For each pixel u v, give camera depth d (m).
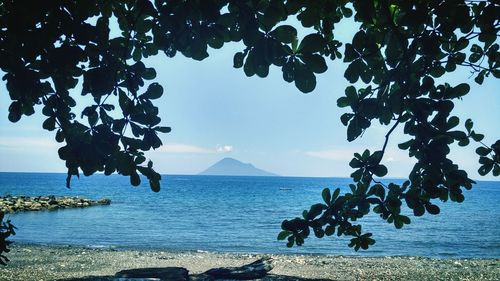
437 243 32.44
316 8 2.55
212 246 29.19
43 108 3.16
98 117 3.09
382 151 3.61
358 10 2.70
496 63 3.72
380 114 3.42
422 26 3.25
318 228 3.80
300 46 2.45
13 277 14.04
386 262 19.72
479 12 3.11
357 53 2.81
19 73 2.84
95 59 2.92
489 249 29.66
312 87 2.49
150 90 3.14
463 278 15.63
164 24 2.71
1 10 2.73
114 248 25.59
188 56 2.75
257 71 2.53
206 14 2.58
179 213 59.03
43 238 31.03
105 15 3.29
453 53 3.71
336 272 16.48
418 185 3.64
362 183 3.74
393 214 3.66
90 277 12.58
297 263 18.81
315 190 164.88
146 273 12.82
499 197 140.88
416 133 3.46
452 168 3.54
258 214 59.97
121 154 3.14
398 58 3.15
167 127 3.18
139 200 89.94
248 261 19.47
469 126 3.82
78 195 107.31
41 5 2.68
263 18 2.48
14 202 61.66
